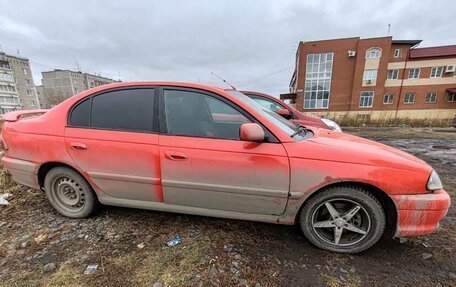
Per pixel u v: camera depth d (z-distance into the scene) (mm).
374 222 2211
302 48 32844
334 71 32281
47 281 1953
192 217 2904
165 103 2521
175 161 2375
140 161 2469
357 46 30938
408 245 2455
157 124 2475
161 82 2594
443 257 2277
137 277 1996
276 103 5391
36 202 3303
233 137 2361
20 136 2803
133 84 2617
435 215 2127
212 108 2500
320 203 2281
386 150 2367
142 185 2545
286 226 2750
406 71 32094
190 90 2527
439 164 6133
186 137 2398
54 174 2789
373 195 2207
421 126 24812
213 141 2340
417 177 2088
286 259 2227
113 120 2580
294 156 2199
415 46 31844
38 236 2541
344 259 2244
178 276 2008
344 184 2219
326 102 33406
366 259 2248
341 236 2359
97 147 2543
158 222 2803
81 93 2740
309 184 2203
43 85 73688
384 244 2467
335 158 2172
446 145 10094
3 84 53594
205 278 1989
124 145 2480
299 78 33844
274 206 2336
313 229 2350
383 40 30094
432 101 31969
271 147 2238
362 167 2127
